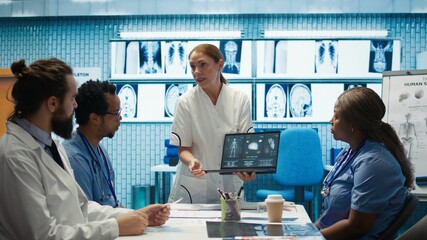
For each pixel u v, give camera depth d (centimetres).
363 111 196
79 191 171
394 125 367
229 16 471
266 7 464
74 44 482
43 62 156
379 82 462
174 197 259
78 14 476
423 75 367
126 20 478
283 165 422
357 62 463
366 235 189
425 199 334
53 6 477
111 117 207
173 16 474
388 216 190
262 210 214
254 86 466
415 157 359
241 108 258
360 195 187
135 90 475
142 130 479
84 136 209
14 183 143
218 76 256
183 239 154
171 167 425
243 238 152
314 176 420
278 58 466
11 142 147
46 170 151
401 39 463
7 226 146
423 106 364
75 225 152
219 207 221
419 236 152
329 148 464
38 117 155
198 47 250
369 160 190
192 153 259
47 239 143
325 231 191
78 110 205
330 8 461
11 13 480
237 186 254
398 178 190
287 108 465
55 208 150
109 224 156
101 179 213
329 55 464
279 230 164
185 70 471
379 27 464
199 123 254
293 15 467
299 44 464
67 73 157
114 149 481
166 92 472
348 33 463
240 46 467
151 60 473
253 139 218
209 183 253
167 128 476
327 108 464
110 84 212
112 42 475
